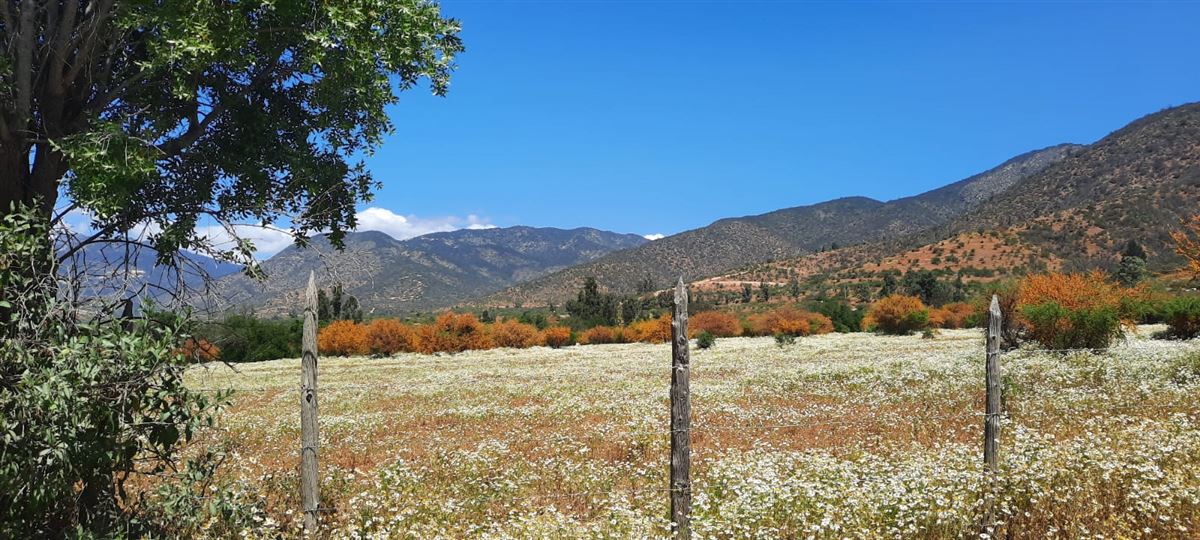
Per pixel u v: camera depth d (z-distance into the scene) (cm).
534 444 1249
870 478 741
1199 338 2691
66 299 486
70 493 483
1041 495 600
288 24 580
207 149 653
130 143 520
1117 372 1622
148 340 474
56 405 418
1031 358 2091
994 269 13250
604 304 9431
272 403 2300
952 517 573
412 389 2641
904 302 5659
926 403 1482
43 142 558
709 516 643
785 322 6297
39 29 564
